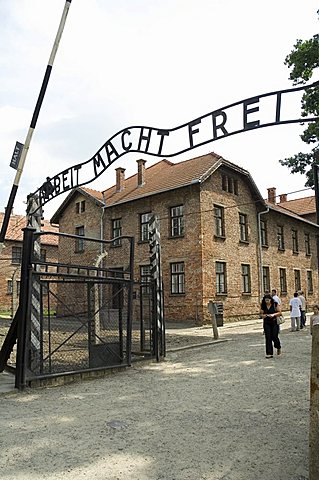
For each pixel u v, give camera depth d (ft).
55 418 19.69
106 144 21.99
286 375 28.40
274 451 15.16
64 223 102.78
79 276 29.53
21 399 23.43
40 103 23.47
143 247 82.69
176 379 28.25
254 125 16.84
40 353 27.09
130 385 26.71
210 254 75.05
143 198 82.69
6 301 112.68
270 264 94.02
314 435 11.64
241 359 35.73
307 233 113.39
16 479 13.29
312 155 57.41
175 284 76.64
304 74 52.44
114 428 18.04
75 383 27.50
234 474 13.37
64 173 25.41
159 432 17.47
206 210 75.51
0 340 46.57
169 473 13.53
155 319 35.96
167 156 19.36
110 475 13.47
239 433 17.15
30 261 26.37
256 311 85.81
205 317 71.77
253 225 88.89
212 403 21.83
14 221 121.19
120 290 32.81
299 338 50.06
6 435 17.38
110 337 32.78
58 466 14.23
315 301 112.16
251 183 86.89
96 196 95.04
